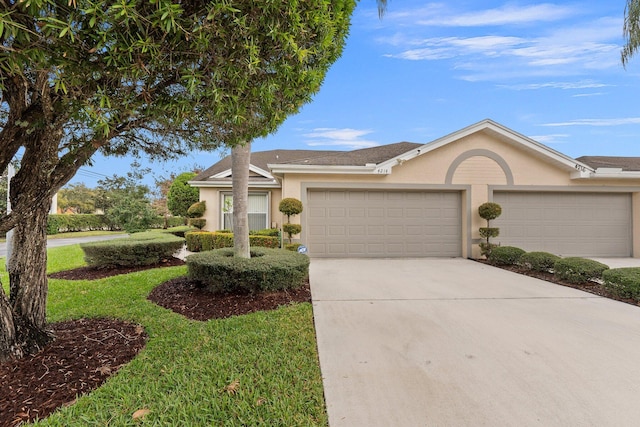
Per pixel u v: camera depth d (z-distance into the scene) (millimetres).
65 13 1595
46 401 2471
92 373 2889
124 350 3371
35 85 2309
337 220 10672
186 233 12688
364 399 2598
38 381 2717
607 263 9703
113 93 2033
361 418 2363
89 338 3617
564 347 3588
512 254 8727
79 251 11680
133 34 1755
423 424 2312
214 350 3369
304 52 2330
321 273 7863
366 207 10727
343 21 3018
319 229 10633
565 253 10883
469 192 10672
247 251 6078
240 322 4195
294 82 2562
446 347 3580
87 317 4363
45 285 3377
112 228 30578
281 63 2348
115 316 4398
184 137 3518
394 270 8320
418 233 10789
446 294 5867
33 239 3213
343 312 4773
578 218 10977
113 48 1702
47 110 2262
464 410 2473
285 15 2082
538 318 4562
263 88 2355
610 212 11055
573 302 5395
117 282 6445
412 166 10625
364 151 13695
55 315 4406
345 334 3932
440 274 7777
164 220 23953
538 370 3076
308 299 5445
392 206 10773
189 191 17062
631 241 11023
